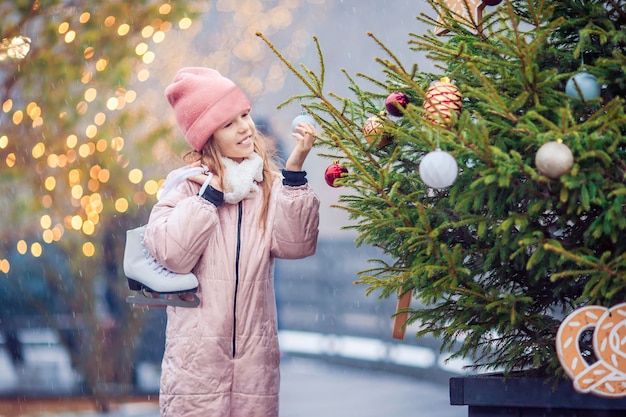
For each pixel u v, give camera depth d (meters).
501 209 3.74
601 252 3.86
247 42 9.98
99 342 10.55
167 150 9.21
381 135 3.93
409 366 13.59
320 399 11.25
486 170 3.46
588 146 3.35
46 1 8.57
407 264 4.17
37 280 12.19
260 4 10.09
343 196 4.23
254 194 4.36
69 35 8.02
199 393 4.20
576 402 3.90
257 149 4.42
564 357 3.57
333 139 3.84
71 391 10.89
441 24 4.09
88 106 8.84
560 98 3.65
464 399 4.10
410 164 4.21
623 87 3.68
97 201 8.83
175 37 9.47
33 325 12.80
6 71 8.96
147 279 4.18
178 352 4.24
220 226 4.30
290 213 4.24
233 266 4.26
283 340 16.94
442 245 3.63
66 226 9.27
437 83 3.79
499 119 3.72
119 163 9.01
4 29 8.48
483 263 4.07
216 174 4.33
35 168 9.32
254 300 4.27
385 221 3.84
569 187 3.39
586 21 3.77
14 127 9.14
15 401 10.62
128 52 8.70
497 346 4.29
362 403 10.87
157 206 4.31
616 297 3.73
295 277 17.94
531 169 3.41
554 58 3.89
